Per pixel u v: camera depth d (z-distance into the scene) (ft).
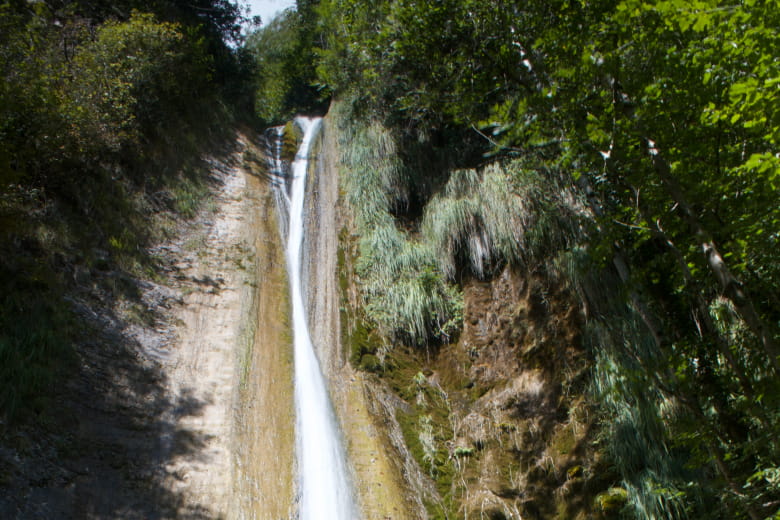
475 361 31.45
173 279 32.89
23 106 27.02
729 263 16.03
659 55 15.76
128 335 26.99
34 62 28.68
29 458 18.67
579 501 23.17
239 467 22.41
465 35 29.07
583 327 28.32
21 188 27.27
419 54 31.83
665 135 15.65
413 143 44.24
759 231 14.62
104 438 21.21
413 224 40.47
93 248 30.40
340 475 24.11
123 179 36.83
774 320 16.87
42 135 28.22
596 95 18.19
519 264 33.09
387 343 32.40
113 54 39.86
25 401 20.48
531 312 30.99
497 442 27.07
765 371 16.24
